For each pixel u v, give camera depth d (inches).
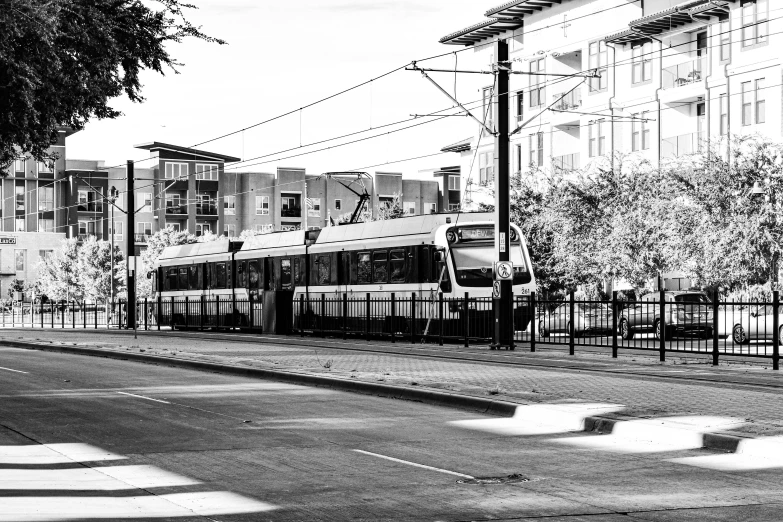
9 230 4982.8
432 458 511.2
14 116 772.6
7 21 678.5
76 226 5059.1
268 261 1942.7
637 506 399.2
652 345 1085.1
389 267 1573.6
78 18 772.0
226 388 858.8
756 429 547.5
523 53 2783.0
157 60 853.2
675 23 2289.6
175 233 4175.7
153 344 1476.4
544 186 2320.4
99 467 490.0
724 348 1007.0
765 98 2076.8
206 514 388.5
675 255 1877.5
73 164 5177.2
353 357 1131.3
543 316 1254.9
